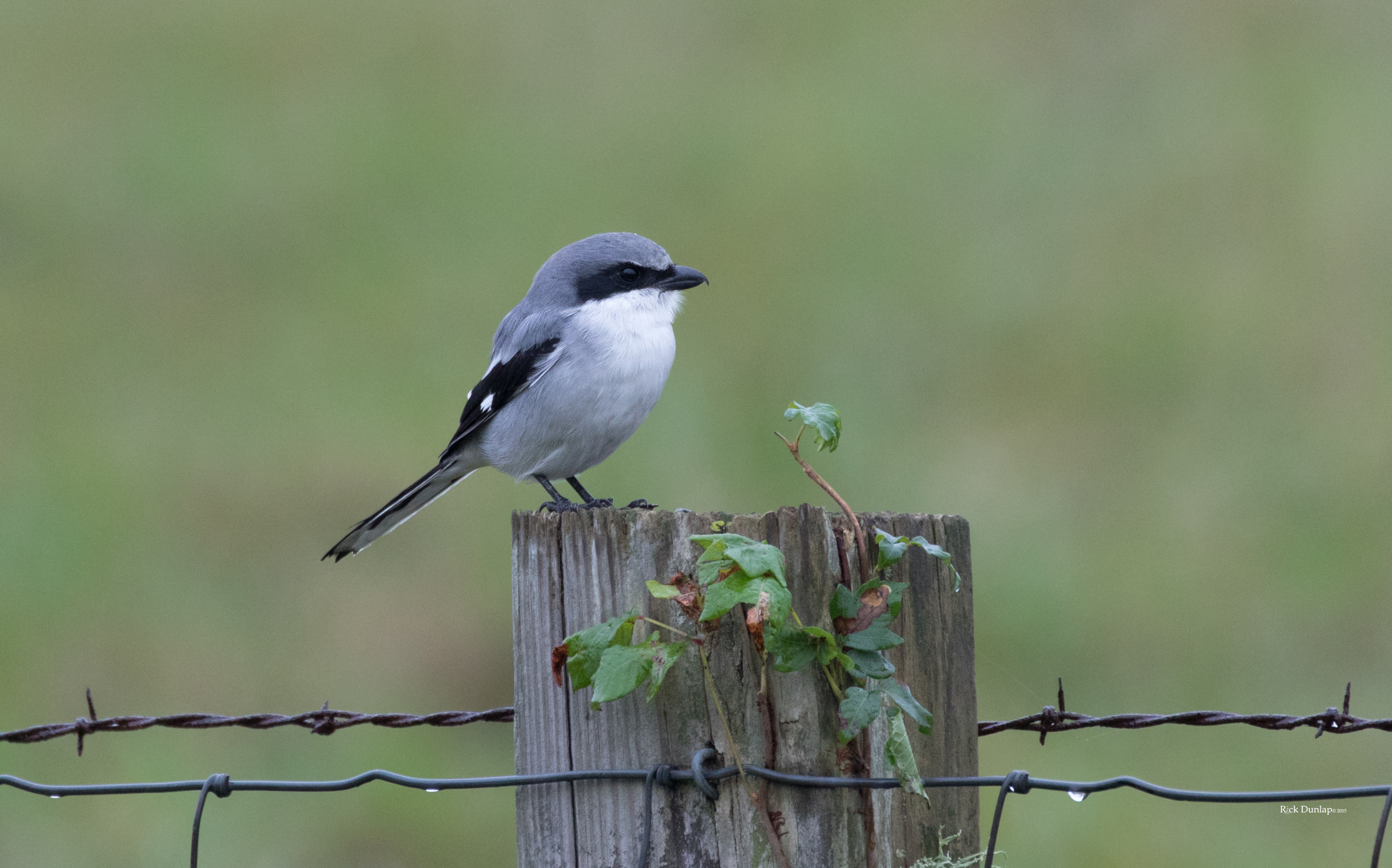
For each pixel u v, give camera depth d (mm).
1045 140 19906
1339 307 15859
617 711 4094
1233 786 9000
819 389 15047
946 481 13273
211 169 21391
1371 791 4121
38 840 9391
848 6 25266
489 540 12945
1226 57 21531
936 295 16594
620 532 4074
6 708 10680
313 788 4602
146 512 13461
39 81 23984
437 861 9344
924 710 3912
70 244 19688
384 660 11312
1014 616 11516
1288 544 12109
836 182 19500
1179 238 17562
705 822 4035
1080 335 15672
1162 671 10633
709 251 18000
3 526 13211
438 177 20812
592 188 20016
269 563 12719
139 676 11086
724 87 22906
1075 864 8648
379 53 25016
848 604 3951
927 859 4082
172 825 9500
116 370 16516
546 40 25234
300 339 17047
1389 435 13664
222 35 25828
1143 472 13320
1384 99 19875
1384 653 10570
